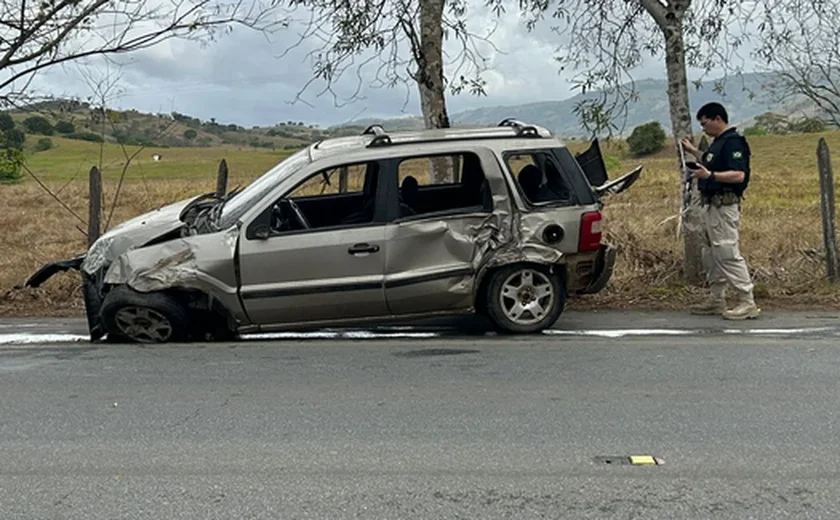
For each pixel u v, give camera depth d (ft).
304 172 22.08
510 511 11.98
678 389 17.89
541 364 20.07
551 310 23.32
